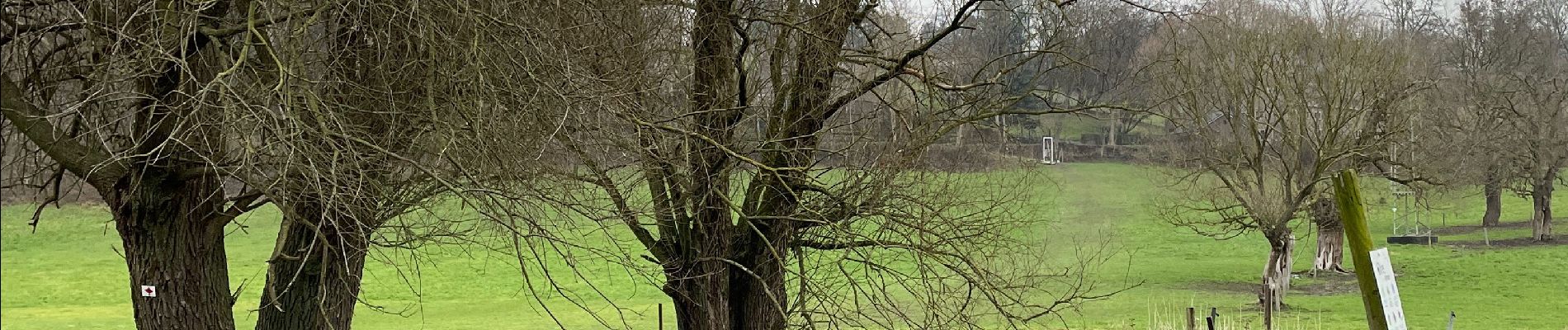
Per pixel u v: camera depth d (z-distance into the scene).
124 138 8.48
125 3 7.68
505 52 7.45
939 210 11.44
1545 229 50.12
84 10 8.02
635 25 9.58
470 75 7.34
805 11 11.45
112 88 7.73
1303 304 31.45
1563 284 37.66
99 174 9.08
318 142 7.16
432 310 34.03
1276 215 29.28
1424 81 32.94
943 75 12.32
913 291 12.03
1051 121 30.25
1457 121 41.91
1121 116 18.52
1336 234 39.84
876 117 12.32
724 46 11.33
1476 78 46.06
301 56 7.24
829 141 12.66
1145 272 39.62
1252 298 33.09
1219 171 30.75
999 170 14.09
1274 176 31.38
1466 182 43.44
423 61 7.49
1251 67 28.97
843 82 12.52
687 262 12.43
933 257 11.10
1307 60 28.47
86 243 49.88
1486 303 33.41
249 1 7.96
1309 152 32.03
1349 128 30.23
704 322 12.21
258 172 7.12
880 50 12.32
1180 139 35.62
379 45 7.39
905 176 11.77
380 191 7.90
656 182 11.40
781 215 11.96
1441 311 31.58
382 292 38.19
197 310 9.81
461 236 9.24
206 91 6.39
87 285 41.25
